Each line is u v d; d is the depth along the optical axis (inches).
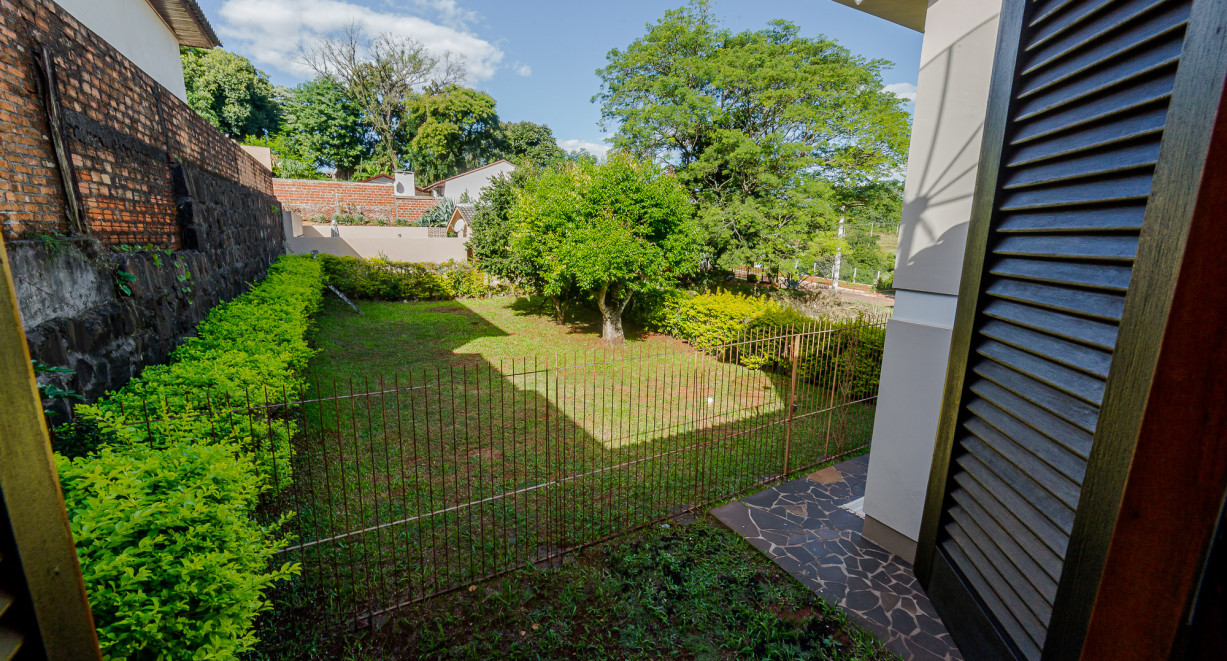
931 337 125.0
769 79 556.1
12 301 24.7
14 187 121.4
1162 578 32.4
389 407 247.6
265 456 124.3
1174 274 35.2
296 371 201.8
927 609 119.3
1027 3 66.3
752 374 324.5
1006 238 71.5
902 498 136.2
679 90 577.3
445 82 1381.6
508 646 108.7
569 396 276.1
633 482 179.2
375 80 1318.9
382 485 172.9
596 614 117.7
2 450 24.6
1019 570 63.4
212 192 268.8
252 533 80.3
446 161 1398.9
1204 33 33.7
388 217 991.0
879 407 139.4
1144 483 33.6
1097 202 53.4
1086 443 53.0
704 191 611.5
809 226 580.1
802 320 314.7
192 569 63.2
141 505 67.4
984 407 75.2
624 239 344.8
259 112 1192.8
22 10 126.8
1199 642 30.5
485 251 535.5
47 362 113.0
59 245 126.7
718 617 117.0
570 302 502.9
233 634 67.4
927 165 122.6
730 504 166.2
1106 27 52.6
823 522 156.1
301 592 120.6
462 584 125.0
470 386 285.9
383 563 133.3
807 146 568.4
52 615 27.6
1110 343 50.8
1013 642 64.2
